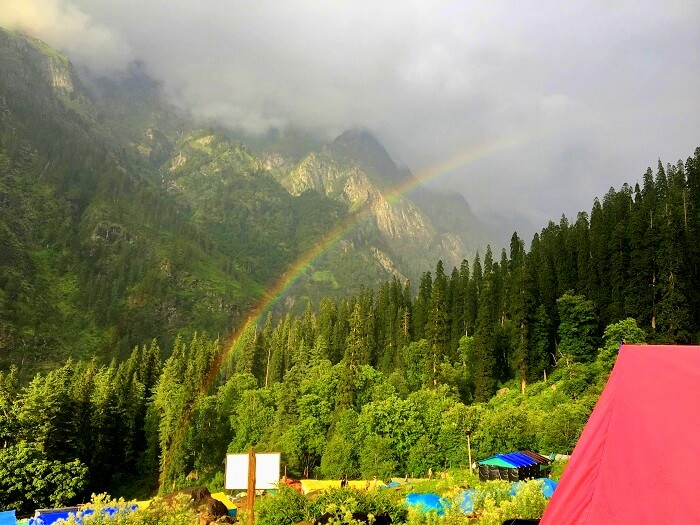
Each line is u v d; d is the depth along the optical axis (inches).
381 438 2711.6
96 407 3476.9
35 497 2340.1
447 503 864.9
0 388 3129.9
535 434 2440.9
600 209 5231.3
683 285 3511.3
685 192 4611.2
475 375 3939.5
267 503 861.8
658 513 295.7
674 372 366.0
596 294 4168.3
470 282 5285.4
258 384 5113.2
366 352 5246.1
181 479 3358.8
